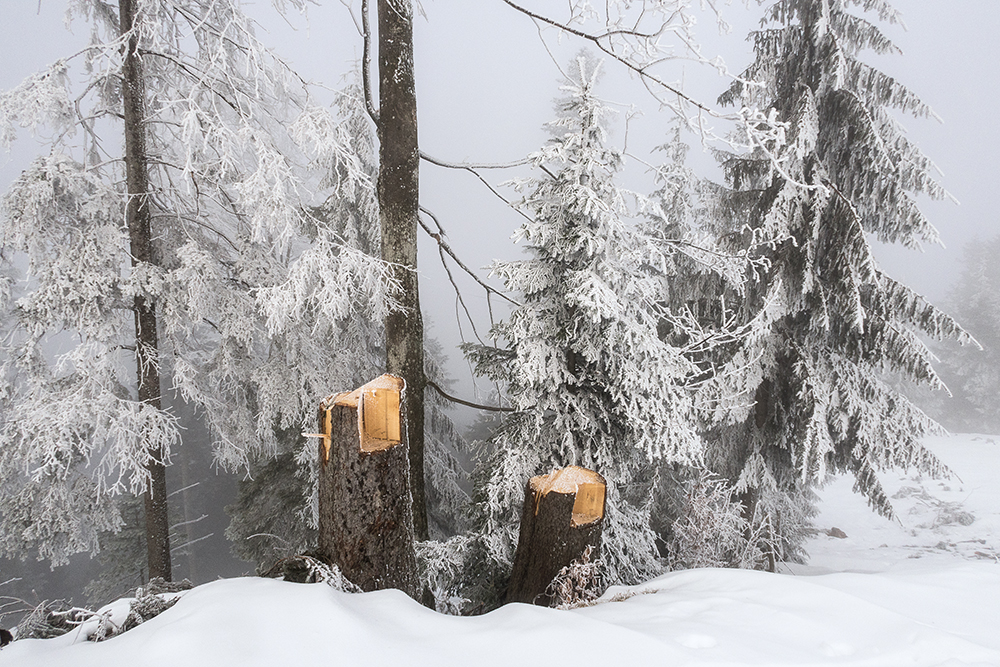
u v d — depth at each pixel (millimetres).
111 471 6555
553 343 5906
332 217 9891
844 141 8430
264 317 8125
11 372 6801
